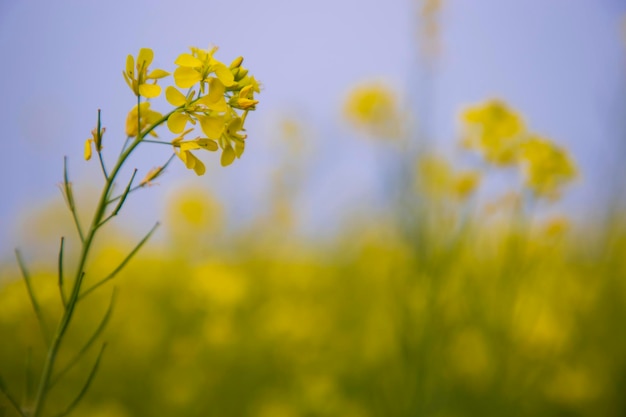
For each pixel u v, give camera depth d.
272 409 0.62
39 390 0.38
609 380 0.59
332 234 1.16
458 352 0.58
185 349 0.67
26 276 0.39
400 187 0.53
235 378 0.67
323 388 0.63
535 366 0.55
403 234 0.52
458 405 0.55
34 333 0.63
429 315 0.50
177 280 0.92
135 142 0.37
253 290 0.90
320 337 0.76
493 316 0.51
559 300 0.61
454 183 0.51
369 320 0.78
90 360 0.68
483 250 0.55
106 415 0.59
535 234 0.51
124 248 1.06
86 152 0.38
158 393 0.64
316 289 0.96
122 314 0.74
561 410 0.59
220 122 0.37
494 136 0.51
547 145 0.50
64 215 0.98
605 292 0.62
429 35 0.60
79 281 0.37
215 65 0.37
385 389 0.54
